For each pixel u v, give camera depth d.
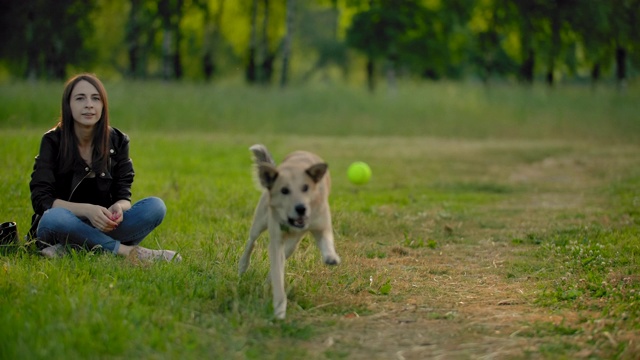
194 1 32.38
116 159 6.59
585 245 7.55
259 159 5.81
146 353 4.07
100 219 6.15
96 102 6.25
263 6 35.00
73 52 34.28
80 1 31.66
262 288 5.47
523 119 25.73
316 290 5.70
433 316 5.26
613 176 13.99
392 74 29.56
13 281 5.23
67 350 3.96
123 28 38.22
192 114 23.52
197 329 4.55
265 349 4.42
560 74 49.78
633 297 5.47
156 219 6.63
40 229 6.23
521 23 32.09
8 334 4.10
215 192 10.32
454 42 33.06
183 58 40.91
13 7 30.17
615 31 31.45
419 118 25.56
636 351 4.32
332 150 18.36
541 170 15.52
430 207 10.53
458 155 17.89
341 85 28.59
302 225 5.09
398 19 28.92
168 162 14.00
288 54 30.23
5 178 9.70
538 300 5.67
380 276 6.25
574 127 25.11
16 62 34.81
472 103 26.94
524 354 4.41
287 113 25.22
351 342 4.66
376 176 13.90
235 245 7.02
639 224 8.82
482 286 6.27
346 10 32.81
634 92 29.94
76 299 4.68
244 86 27.45
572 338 4.70
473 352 4.49
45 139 6.40
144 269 5.87
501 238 8.34
